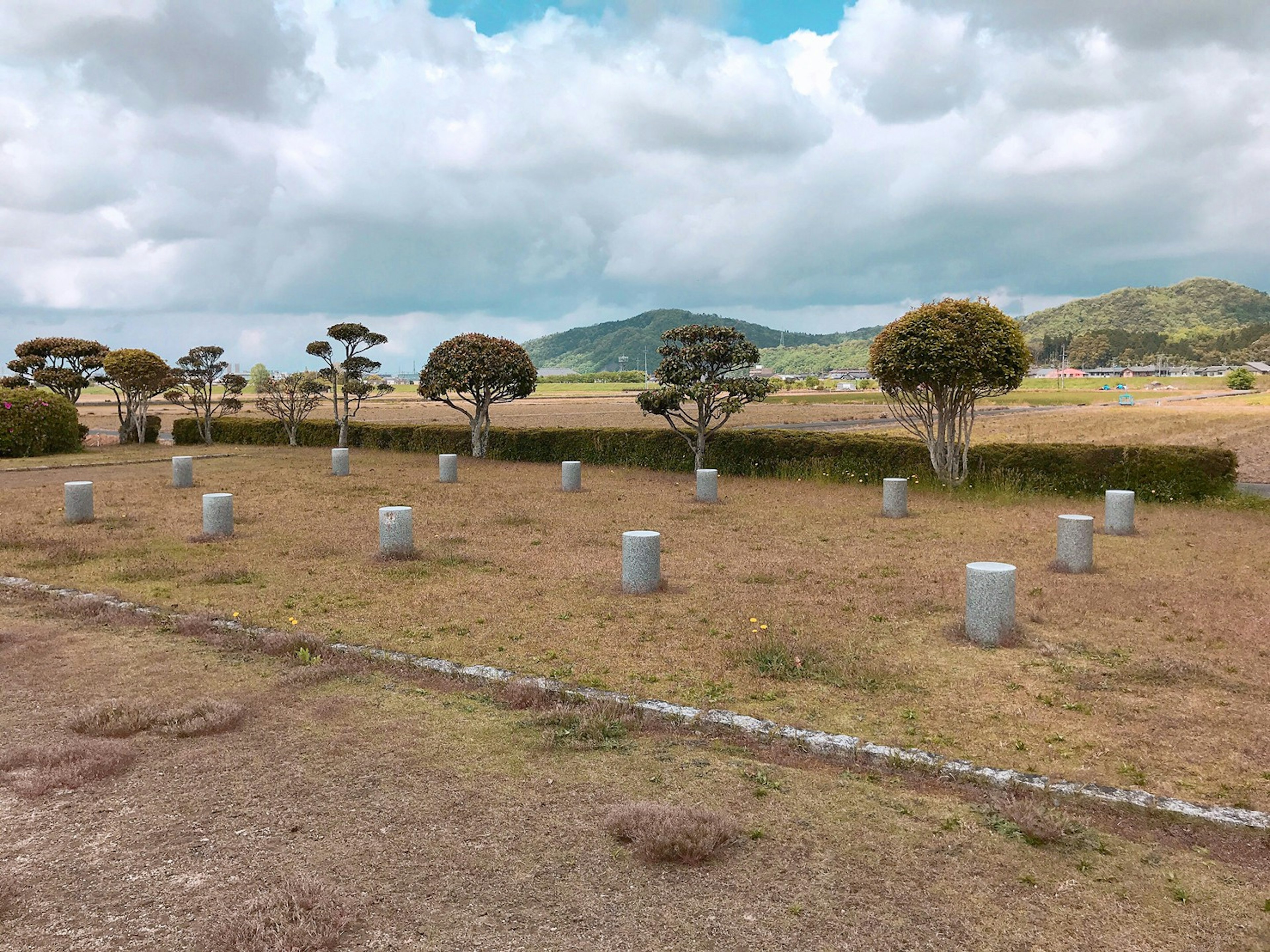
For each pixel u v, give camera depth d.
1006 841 3.93
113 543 12.34
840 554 11.46
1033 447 18.39
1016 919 3.30
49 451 30.36
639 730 5.36
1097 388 129.88
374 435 33.28
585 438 26.34
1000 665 6.69
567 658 6.89
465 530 13.75
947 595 9.01
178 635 7.59
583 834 3.98
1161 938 3.18
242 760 4.87
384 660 6.77
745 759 4.93
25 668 6.63
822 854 3.79
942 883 3.56
